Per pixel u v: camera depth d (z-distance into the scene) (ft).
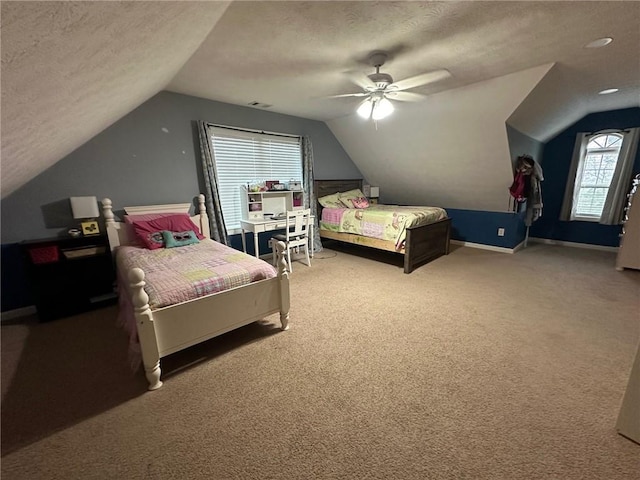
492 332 7.86
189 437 4.80
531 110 11.60
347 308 9.43
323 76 9.64
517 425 4.92
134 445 4.66
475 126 12.24
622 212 15.25
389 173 18.38
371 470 4.21
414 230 12.63
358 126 15.92
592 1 5.72
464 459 4.34
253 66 8.78
